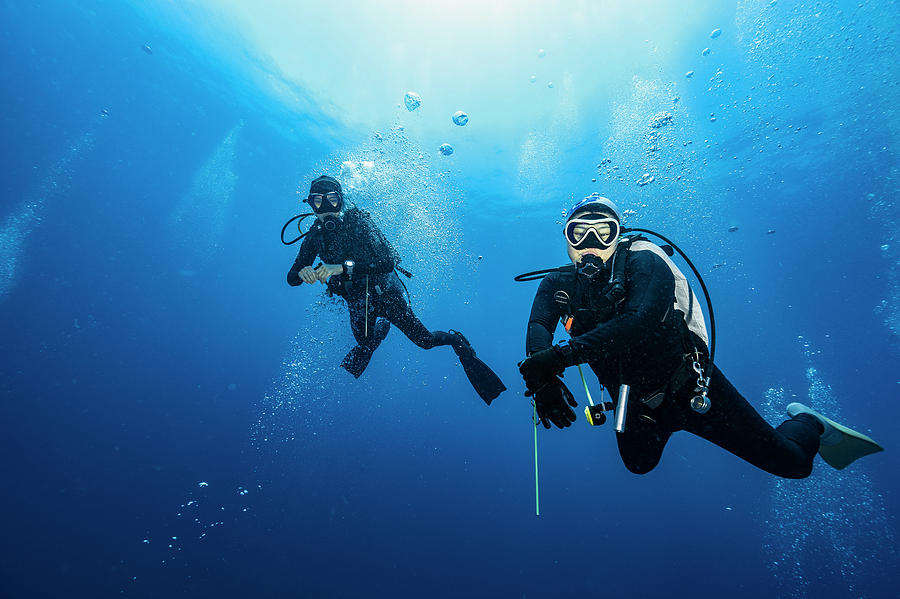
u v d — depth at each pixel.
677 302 1.91
